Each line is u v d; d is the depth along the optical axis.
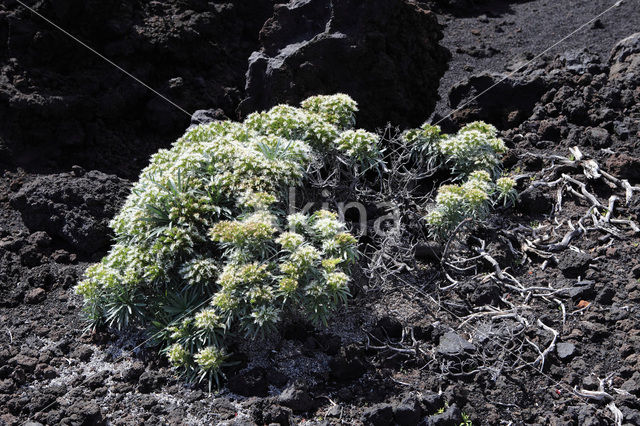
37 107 7.30
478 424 4.84
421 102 7.95
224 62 8.85
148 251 5.25
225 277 4.89
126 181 6.86
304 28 7.79
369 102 7.56
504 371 5.16
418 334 5.47
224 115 7.92
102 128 7.73
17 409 4.78
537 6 11.64
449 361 5.18
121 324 5.47
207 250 5.38
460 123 8.15
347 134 6.06
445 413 4.78
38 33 7.59
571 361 5.24
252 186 5.38
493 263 6.04
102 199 6.42
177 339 5.13
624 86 7.93
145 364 5.18
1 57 7.62
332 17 7.51
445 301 5.75
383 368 5.16
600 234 6.38
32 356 5.21
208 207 5.31
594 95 7.82
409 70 7.75
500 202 6.89
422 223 6.46
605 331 5.41
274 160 5.59
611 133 7.51
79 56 7.91
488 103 8.14
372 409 4.73
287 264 5.00
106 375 5.06
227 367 5.05
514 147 7.59
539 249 6.30
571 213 6.70
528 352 5.33
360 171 6.82
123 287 5.27
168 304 5.26
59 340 5.39
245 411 4.75
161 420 4.68
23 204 6.46
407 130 6.84
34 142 7.38
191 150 5.68
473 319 5.60
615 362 5.22
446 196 5.94
